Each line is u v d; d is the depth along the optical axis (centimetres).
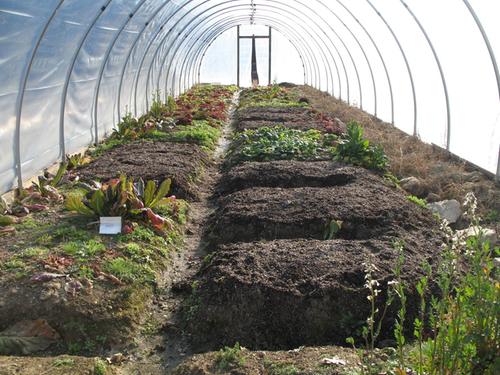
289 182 526
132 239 372
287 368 237
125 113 805
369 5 776
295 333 292
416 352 227
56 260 324
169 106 944
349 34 1028
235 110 1090
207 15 1186
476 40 528
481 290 191
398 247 212
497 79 502
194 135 722
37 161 511
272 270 323
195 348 288
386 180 539
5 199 421
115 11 620
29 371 242
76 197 395
